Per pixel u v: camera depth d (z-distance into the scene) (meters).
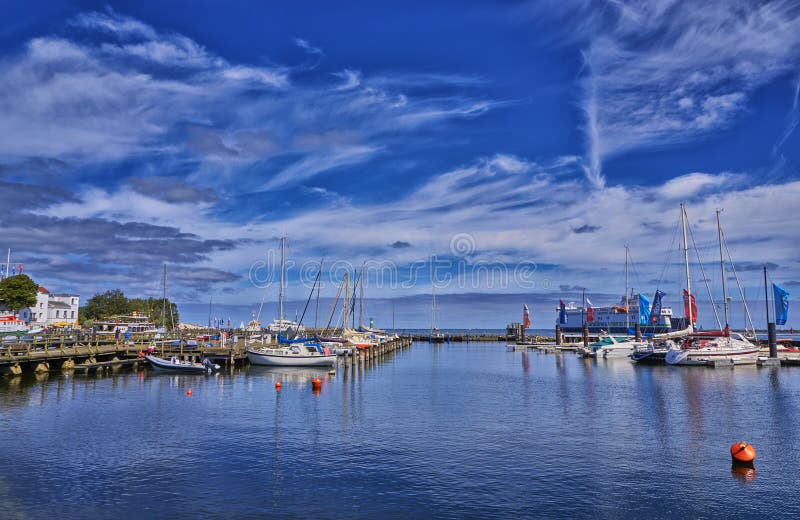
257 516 20.61
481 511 21.20
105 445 30.66
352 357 85.81
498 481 24.67
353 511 21.16
